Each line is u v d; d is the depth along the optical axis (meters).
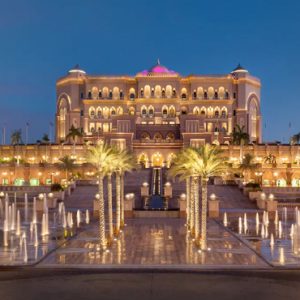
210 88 156.50
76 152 126.88
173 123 146.75
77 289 23.58
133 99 156.00
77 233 45.00
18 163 113.56
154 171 95.62
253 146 126.38
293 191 85.12
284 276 26.62
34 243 38.50
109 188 43.34
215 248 36.09
